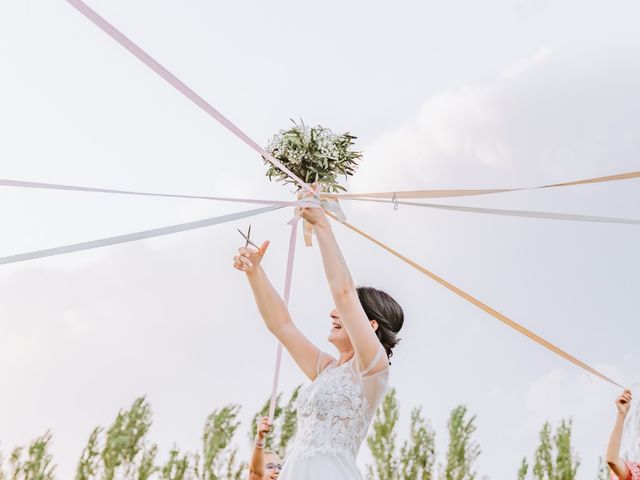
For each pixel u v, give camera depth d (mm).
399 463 8398
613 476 4156
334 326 3041
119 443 8156
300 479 2648
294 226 3039
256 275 3135
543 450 8820
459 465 8570
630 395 4184
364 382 2785
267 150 2939
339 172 2971
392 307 3131
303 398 2869
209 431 8281
